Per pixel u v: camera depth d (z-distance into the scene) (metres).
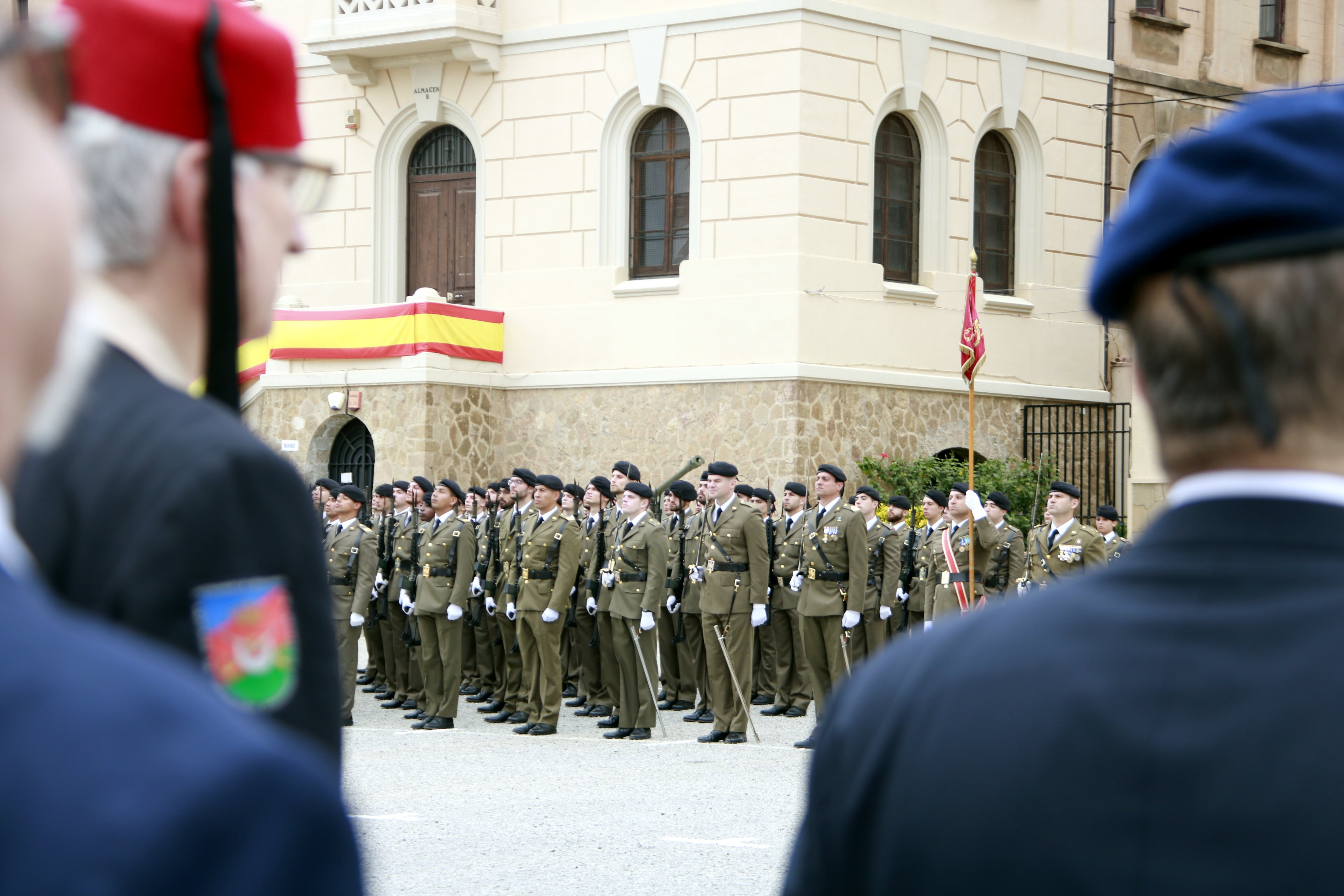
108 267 3.42
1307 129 2.52
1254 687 2.43
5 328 1.73
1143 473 34.94
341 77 40.34
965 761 2.62
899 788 2.70
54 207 1.76
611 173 36.91
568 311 37.22
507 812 16.83
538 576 24.67
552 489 24.89
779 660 27.73
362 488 37.69
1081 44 40.31
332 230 40.56
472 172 39.19
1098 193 40.72
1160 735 2.45
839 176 35.00
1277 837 2.32
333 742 3.44
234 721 1.72
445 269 39.66
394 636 29.16
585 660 27.95
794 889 2.88
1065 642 2.64
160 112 3.40
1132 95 41.78
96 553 3.17
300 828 1.68
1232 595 2.56
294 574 3.35
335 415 37.44
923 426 36.47
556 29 37.34
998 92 38.25
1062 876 2.46
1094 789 2.47
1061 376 39.56
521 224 38.00
